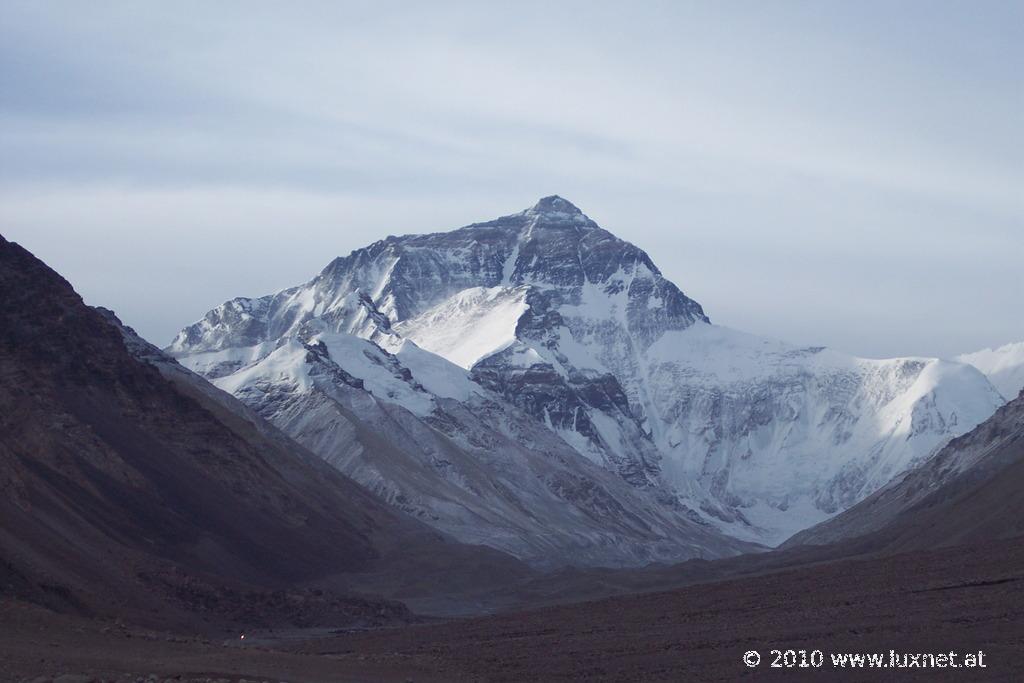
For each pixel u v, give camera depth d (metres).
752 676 104.00
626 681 105.56
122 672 92.88
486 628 152.25
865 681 98.81
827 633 118.75
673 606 157.38
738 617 138.62
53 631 108.56
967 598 129.50
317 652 132.38
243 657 110.75
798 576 175.12
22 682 86.00
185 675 93.94
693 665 110.62
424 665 116.31
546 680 107.69
